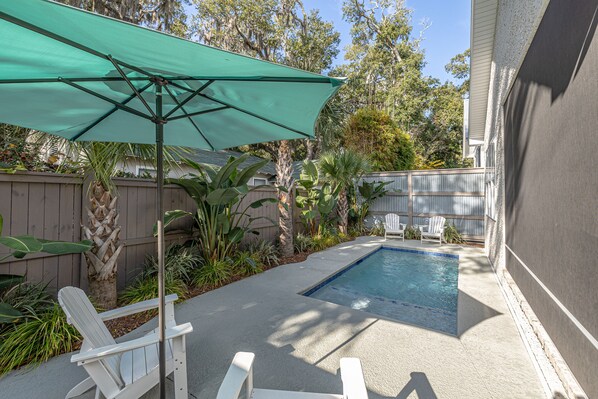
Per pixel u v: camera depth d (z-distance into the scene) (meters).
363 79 18.64
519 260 3.38
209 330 2.92
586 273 1.66
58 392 1.99
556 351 2.07
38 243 2.11
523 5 3.36
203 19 9.43
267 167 11.96
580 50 1.77
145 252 4.15
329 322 3.12
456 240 8.65
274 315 3.30
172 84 1.66
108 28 1.05
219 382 2.11
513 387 2.05
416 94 17.20
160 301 1.59
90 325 1.90
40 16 1.00
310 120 2.06
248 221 6.10
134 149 3.38
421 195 9.70
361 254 6.84
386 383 2.10
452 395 1.97
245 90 1.73
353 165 8.25
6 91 1.69
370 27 19.16
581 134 1.75
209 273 4.33
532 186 2.85
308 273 5.14
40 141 3.26
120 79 1.65
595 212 1.57
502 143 4.55
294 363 2.35
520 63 3.27
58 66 1.45
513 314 3.30
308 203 7.74
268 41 9.50
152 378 1.81
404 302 4.40
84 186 3.43
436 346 2.63
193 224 4.92
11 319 2.34
